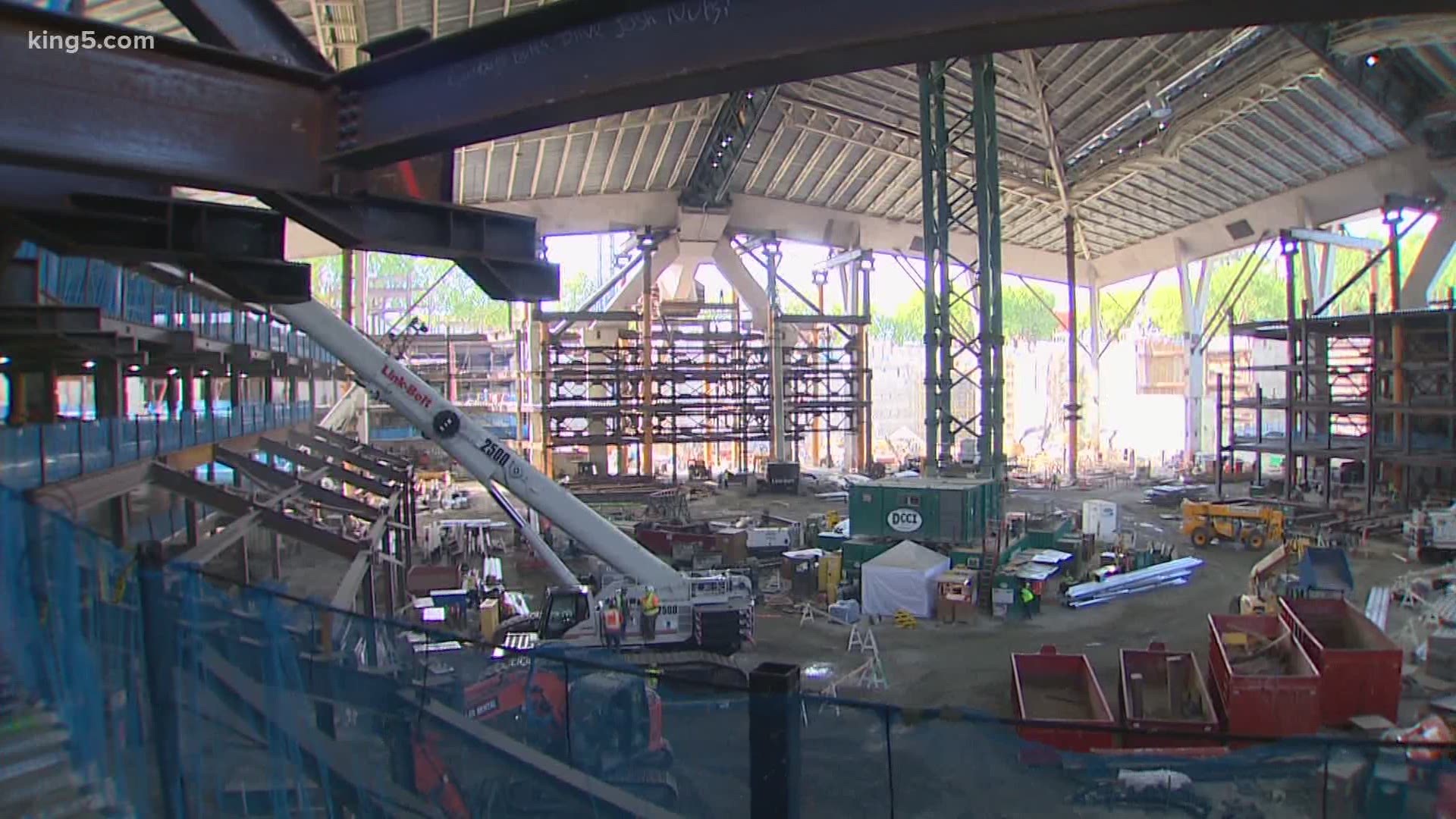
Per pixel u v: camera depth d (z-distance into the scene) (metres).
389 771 8.62
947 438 42.34
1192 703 18.89
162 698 7.85
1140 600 31.19
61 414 36.06
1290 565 33.00
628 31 5.94
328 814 7.96
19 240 10.05
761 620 28.80
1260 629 21.19
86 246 9.68
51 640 8.11
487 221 9.88
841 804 14.27
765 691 6.32
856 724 17.55
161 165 6.56
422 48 6.63
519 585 33.72
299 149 7.23
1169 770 13.67
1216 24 4.76
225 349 29.59
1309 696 16.81
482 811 8.48
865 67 5.56
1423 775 12.16
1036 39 5.08
